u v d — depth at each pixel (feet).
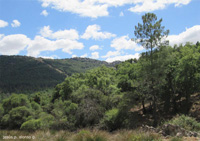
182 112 73.15
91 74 151.33
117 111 68.49
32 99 204.74
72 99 97.14
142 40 69.56
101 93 87.15
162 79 65.62
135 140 21.30
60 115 78.74
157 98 81.82
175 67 75.97
